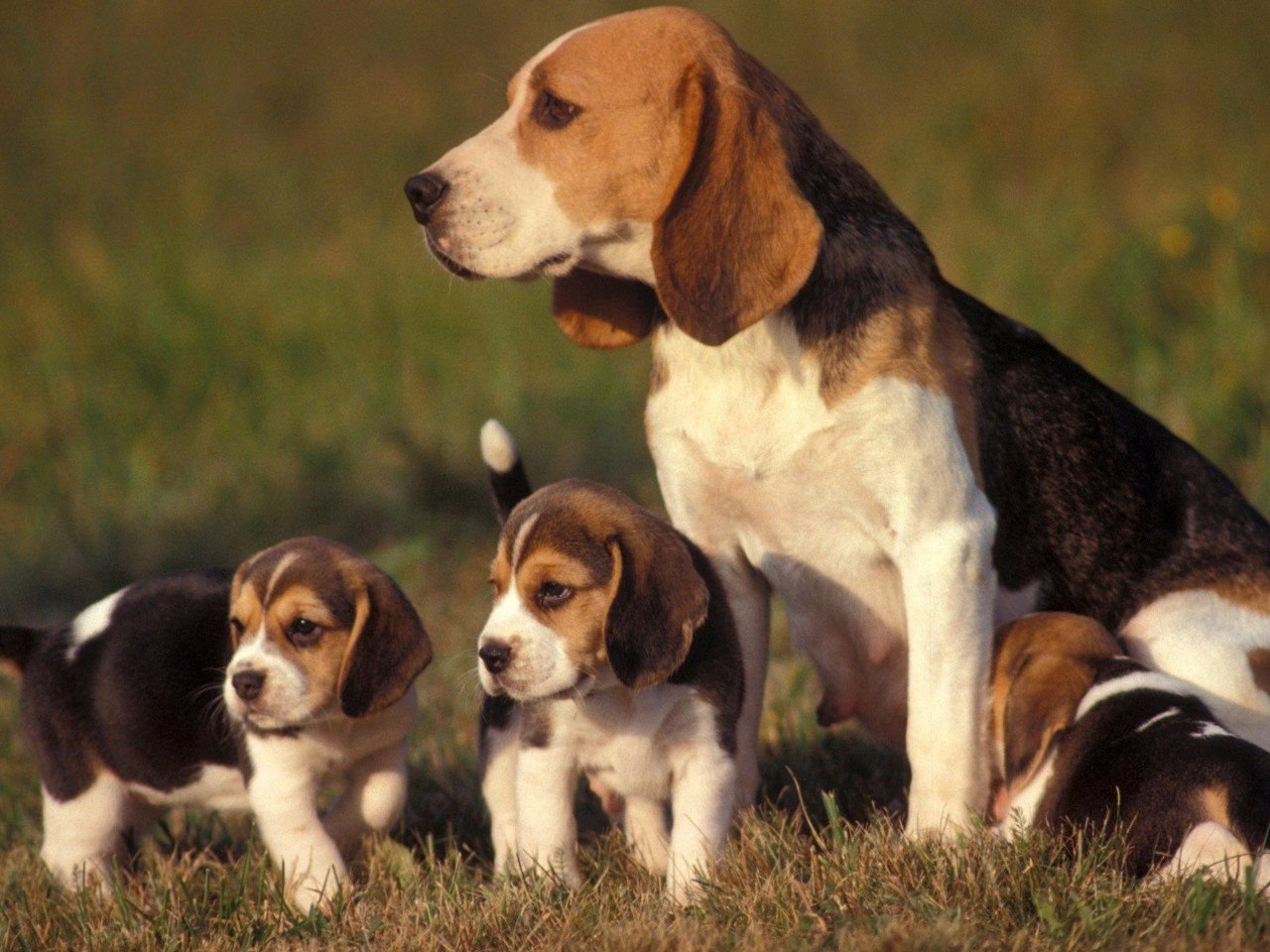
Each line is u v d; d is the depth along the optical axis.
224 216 29.56
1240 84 26.88
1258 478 14.84
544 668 7.75
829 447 8.26
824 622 8.95
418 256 24.97
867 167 26.52
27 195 30.73
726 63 8.13
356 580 8.42
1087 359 18.17
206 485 18.92
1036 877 7.07
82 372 22.27
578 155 8.07
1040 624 8.46
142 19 39.06
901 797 9.61
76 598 16.61
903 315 8.32
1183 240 19.27
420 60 36.12
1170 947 6.26
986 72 28.70
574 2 36.81
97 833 8.97
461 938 7.34
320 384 21.64
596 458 18.25
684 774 8.13
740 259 7.90
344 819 8.92
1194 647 8.80
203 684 8.91
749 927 6.93
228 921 7.93
